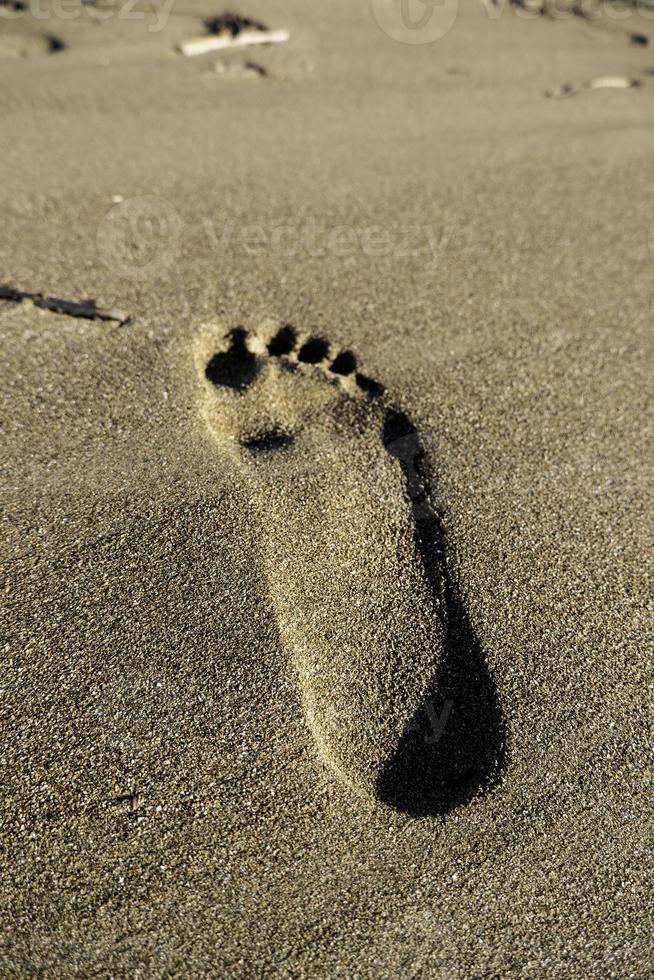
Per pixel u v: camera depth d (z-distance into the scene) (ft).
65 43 2.54
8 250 2.16
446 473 1.99
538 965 1.71
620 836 1.75
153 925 1.69
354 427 2.01
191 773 1.74
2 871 1.69
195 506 1.91
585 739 1.80
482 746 1.79
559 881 1.73
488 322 2.16
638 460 2.03
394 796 1.75
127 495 1.92
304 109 2.52
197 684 1.79
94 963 1.67
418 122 2.53
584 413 2.07
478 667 1.83
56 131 2.38
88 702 1.77
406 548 1.91
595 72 2.71
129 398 2.01
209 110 2.48
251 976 1.68
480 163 2.45
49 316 2.08
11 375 2.01
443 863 1.73
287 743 1.76
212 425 1.99
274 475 1.95
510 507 1.96
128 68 2.53
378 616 1.85
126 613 1.83
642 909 1.73
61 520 1.89
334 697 1.79
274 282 2.17
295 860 1.72
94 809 1.72
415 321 2.15
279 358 2.08
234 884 1.70
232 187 2.32
